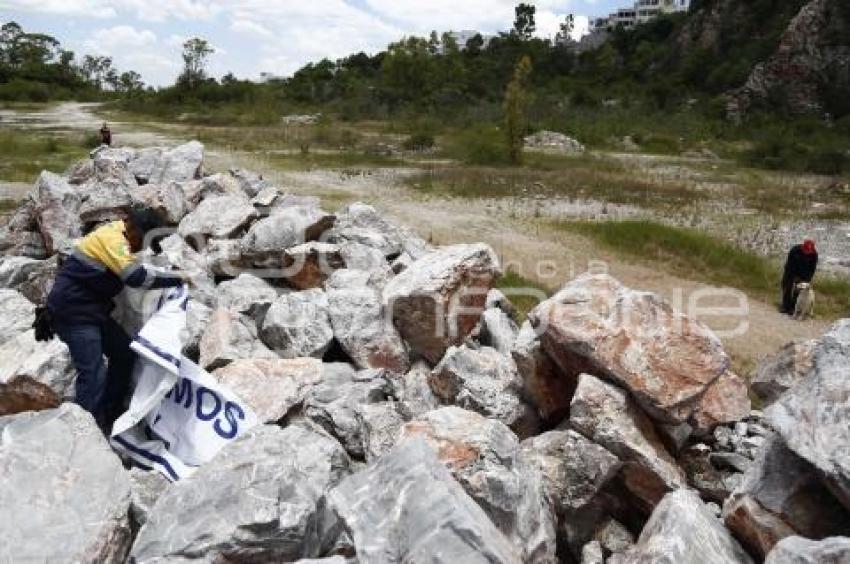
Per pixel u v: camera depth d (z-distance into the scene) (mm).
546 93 62625
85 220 10195
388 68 62500
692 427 5484
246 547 3553
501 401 5516
